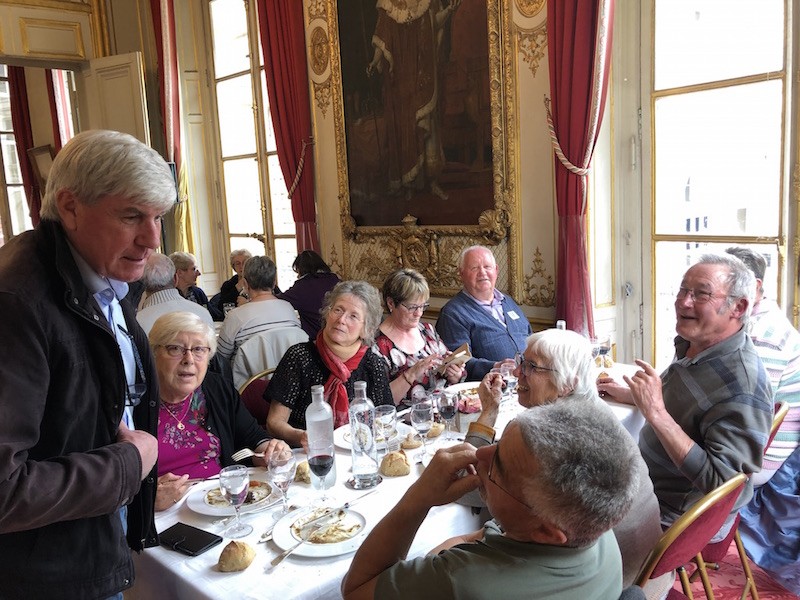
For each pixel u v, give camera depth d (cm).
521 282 411
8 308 105
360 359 258
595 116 340
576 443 100
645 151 365
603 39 330
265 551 153
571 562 104
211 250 707
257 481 193
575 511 98
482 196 424
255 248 668
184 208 661
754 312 244
